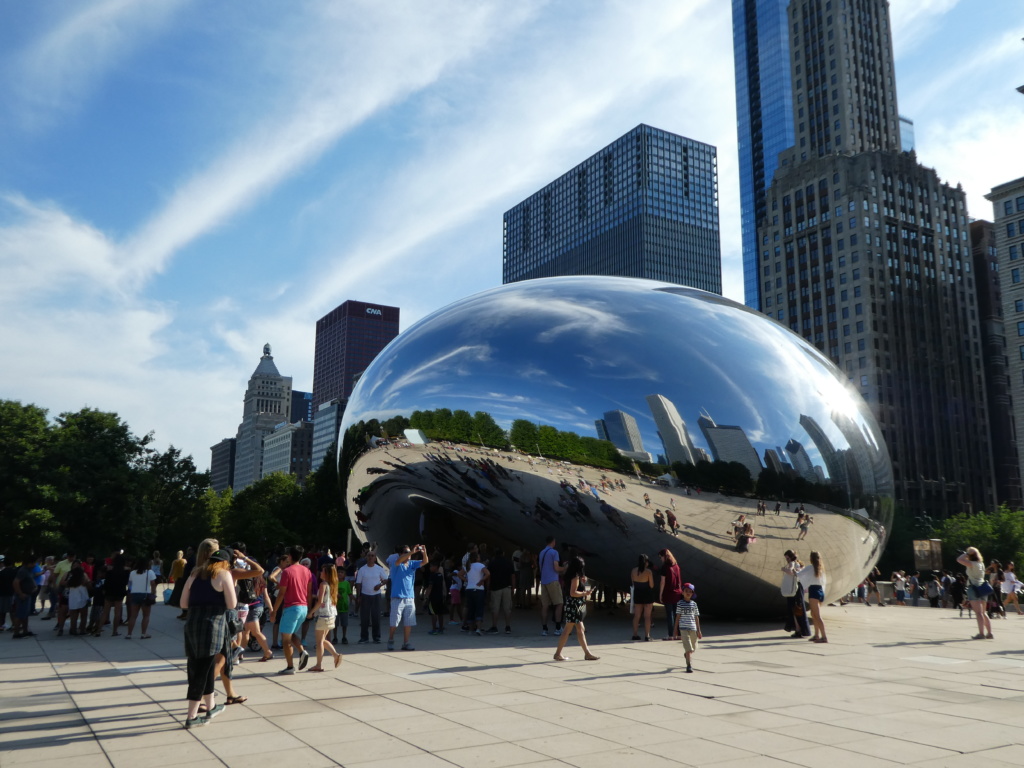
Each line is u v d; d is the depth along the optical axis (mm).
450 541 15648
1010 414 114938
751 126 160000
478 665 9359
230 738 5797
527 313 13500
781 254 112812
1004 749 5406
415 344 14430
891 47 124688
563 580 12852
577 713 6574
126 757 5297
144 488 41438
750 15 162250
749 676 8469
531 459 12445
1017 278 81000
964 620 16500
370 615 11945
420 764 5066
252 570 7320
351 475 15883
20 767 5062
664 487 11789
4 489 36812
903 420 99375
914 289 104875
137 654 10992
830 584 13383
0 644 12461
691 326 12758
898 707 6816
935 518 90875
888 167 105938
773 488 11945
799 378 12711
